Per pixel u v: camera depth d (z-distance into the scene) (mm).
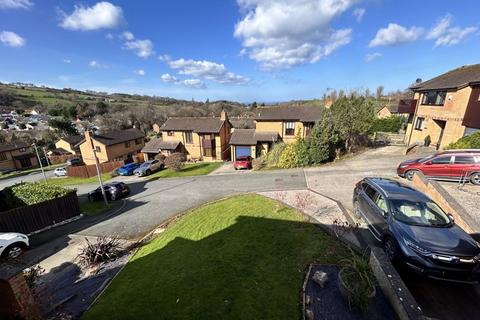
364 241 8305
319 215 10867
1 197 16547
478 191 11078
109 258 9906
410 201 7691
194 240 10016
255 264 7520
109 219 15117
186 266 8016
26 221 13539
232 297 6176
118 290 7391
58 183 32031
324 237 8734
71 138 58500
